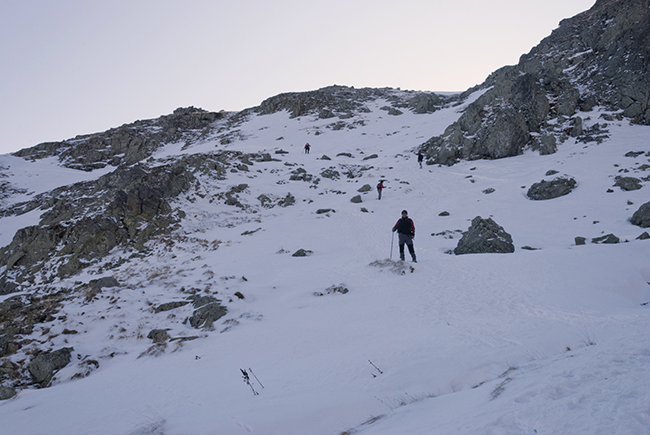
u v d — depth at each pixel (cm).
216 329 984
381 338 741
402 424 385
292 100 7888
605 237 1509
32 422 600
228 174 3497
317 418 464
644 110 3381
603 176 2495
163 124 7269
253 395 570
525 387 372
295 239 2064
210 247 2045
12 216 3328
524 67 4903
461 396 428
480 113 3975
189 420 510
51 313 1188
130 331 1047
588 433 242
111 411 598
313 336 818
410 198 2919
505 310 825
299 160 4391
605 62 4012
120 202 2394
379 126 5956
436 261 1352
